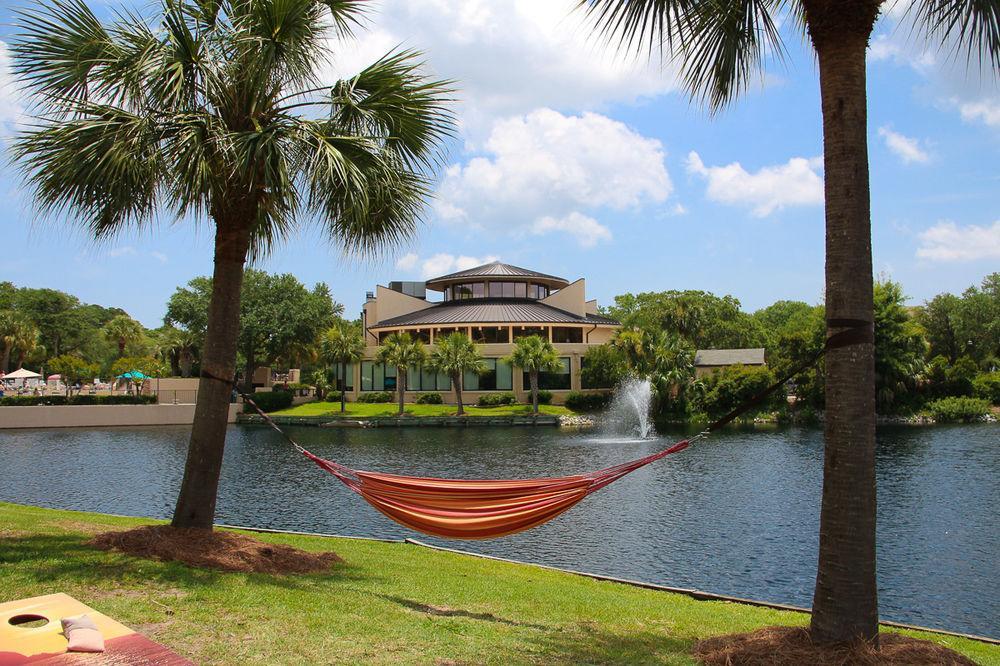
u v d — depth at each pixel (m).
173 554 7.95
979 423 47.22
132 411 54.16
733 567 14.69
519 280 71.06
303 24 8.17
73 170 7.62
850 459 5.49
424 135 9.62
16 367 79.94
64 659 3.70
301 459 32.91
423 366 55.59
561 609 8.05
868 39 5.70
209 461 8.89
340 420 53.44
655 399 51.75
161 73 7.45
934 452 32.56
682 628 7.44
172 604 6.37
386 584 8.47
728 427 47.72
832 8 5.57
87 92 8.21
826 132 5.71
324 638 5.79
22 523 10.23
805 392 52.19
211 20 8.51
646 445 37.81
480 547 16.11
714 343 87.44
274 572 8.13
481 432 46.91
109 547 8.19
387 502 7.65
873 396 5.58
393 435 45.28
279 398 60.38
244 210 8.77
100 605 6.18
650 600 9.48
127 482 26.56
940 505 21.06
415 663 5.37
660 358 52.22
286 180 7.72
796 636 5.74
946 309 74.56
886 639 5.75
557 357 54.19
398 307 71.06
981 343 73.06
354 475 7.94
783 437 40.34
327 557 9.46
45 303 85.94
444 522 7.37
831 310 5.63
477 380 61.31
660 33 6.64
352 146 8.45
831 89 5.67
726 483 25.19
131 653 3.82
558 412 55.69
